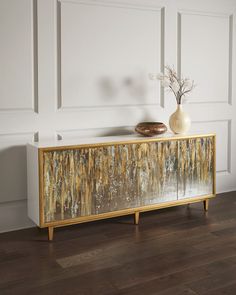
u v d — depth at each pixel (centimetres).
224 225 371
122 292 254
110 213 356
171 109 431
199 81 448
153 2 409
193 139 393
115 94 399
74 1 369
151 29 412
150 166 372
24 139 359
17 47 348
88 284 264
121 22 394
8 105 350
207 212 408
